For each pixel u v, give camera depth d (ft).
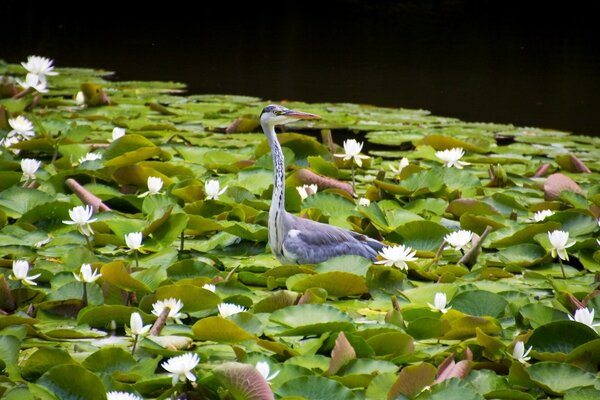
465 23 120.37
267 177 48.16
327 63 93.66
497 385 27.30
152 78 85.46
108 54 95.81
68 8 123.65
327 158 54.60
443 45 105.09
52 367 25.38
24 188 42.27
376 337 29.04
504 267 38.83
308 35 109.60
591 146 63.31
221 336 28.40
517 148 61.16
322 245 38.09
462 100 79.71
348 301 34.65
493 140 64.08
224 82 84.17
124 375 26.43
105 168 47.47
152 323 30.73
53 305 32.04
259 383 24.47
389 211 43.27
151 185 43.19
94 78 83.25
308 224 38.47
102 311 30.42
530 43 107.34
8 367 26.63
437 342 31.01
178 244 40.22
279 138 54.65
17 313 30.94
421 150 57.00
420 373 26.12
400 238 41.24
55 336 29.99
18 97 65.10
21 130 52.85
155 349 27.91
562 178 48.01
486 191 49.73
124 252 37.93
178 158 55.11
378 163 56.44
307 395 25.46
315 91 81.41
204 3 129.29
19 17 116.47
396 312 31.42
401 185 47.85
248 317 30.14
